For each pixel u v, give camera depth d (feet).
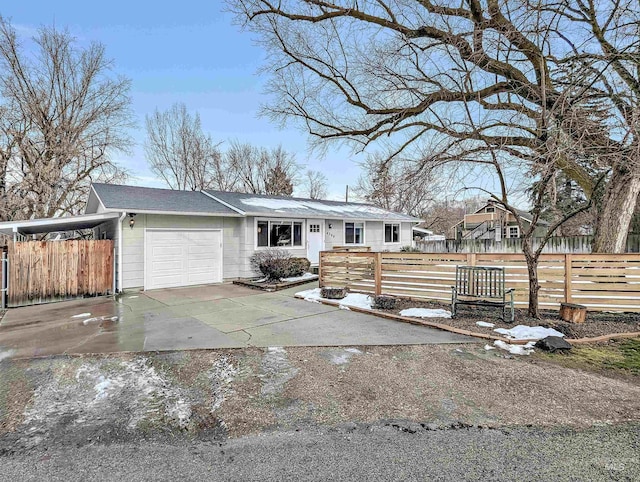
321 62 34.63
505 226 82.12
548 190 20.48
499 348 16.92
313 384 13.10
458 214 114.93
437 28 26.40
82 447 9.37
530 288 21.62
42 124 61.26
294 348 17.12
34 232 43.27
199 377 13.84
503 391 12.34
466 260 25.63
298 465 8.46
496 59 23.67
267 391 12.59
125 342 18.29
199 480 8.00
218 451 9.12
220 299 30.37
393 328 20.62
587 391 12.25
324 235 49.96
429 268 27.14
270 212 42.93
